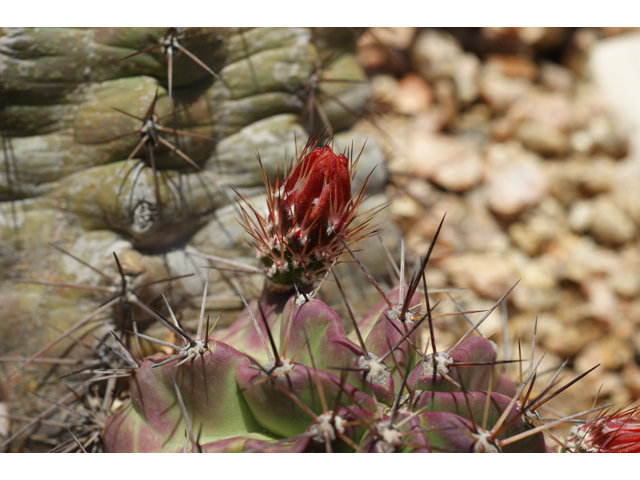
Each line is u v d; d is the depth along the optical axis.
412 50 0.64
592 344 0.49
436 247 0.52
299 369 0.31
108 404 0.37
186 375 0.33
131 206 0.38
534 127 0.60
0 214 0.38
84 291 0.38
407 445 0.30
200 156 0.40
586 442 0.33
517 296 0.49
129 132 0.38
